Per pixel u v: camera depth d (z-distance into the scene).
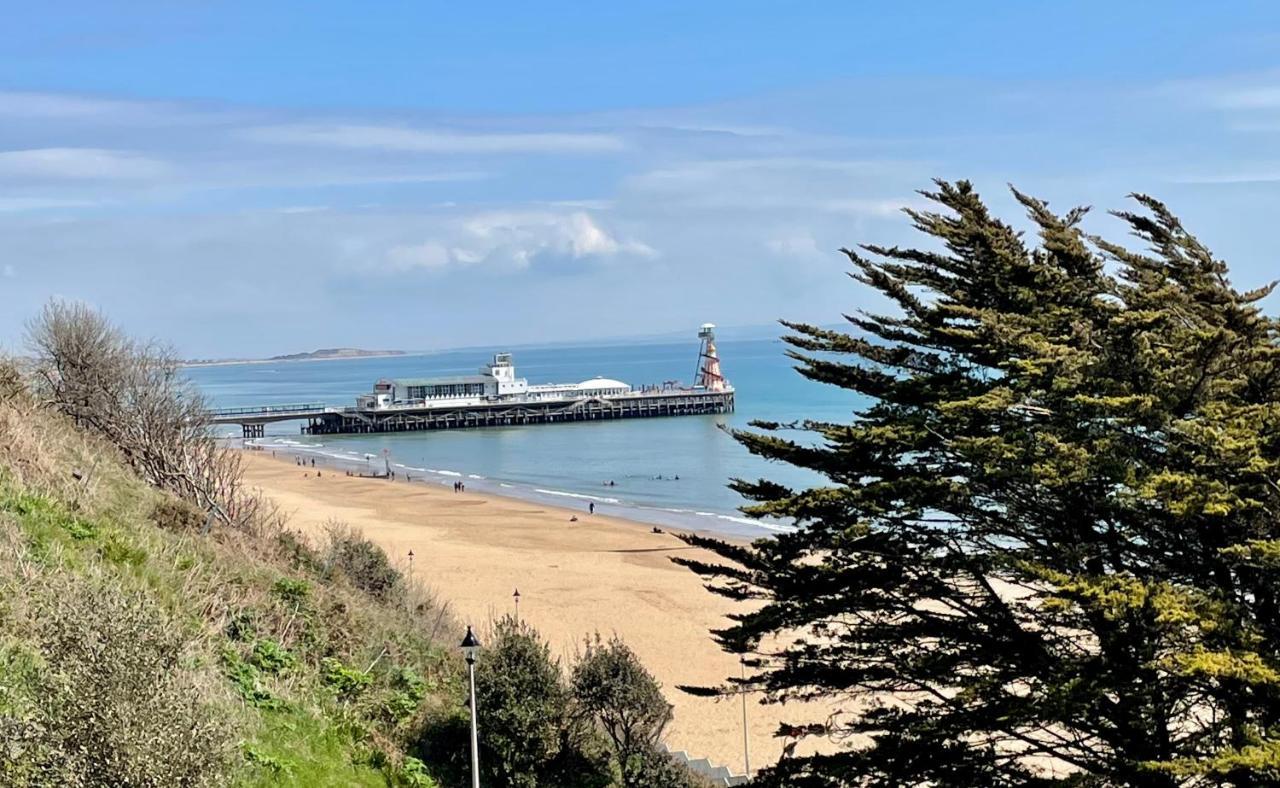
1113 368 13.61
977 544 15.09
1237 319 12.62
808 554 15.88
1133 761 11.95
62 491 18.86
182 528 21.72
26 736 8.96
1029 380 13.80
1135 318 13.18
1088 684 11.98
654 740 22.28
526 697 19.36
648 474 95.75
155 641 9.91
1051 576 12.11
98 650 9.30
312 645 18.91
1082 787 12.44
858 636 15.20
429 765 17.69
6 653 11.41
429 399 150.25
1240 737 11.52
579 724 20.61
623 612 43.12
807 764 14.91
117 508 20.03
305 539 31.61
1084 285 15.20
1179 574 13.27
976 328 15.33
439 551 57.84
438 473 100.00
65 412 27.11
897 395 15.97
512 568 52.88
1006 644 14.23
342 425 143.38
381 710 18.39
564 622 41.34
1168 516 12.91
